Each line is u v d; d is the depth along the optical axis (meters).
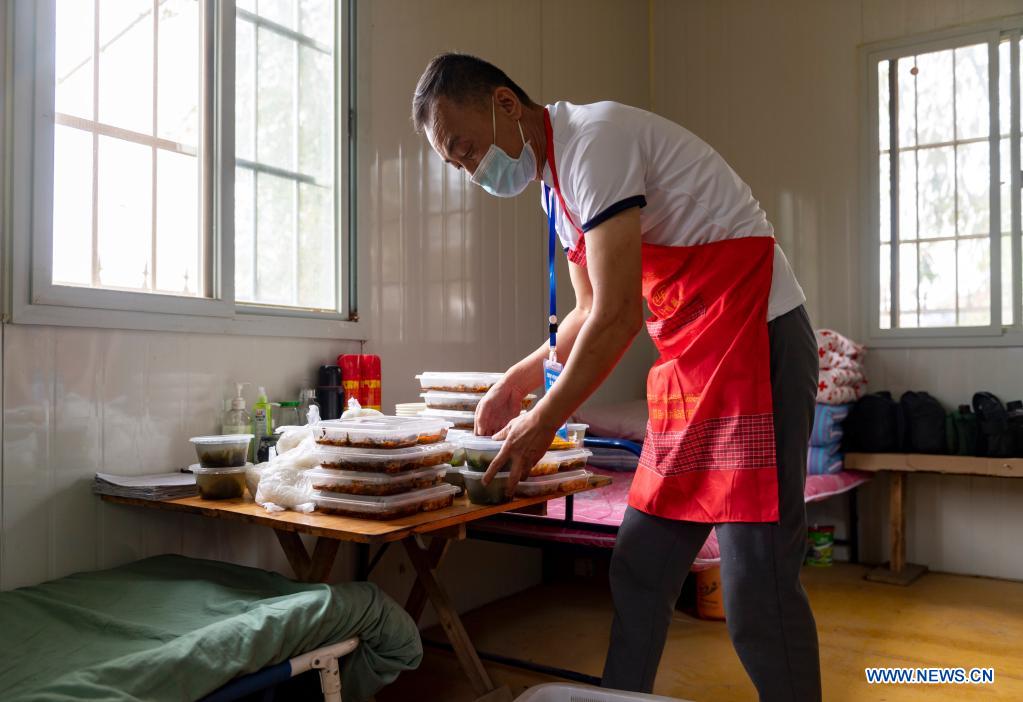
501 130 1.50
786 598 1.37
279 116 2.46
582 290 1.77
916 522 3.95
